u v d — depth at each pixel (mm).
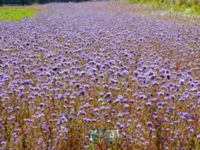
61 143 7043
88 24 23641
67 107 8344
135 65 12000
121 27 21625
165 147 6891
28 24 23078
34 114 8070
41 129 7430
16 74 10734
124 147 6871
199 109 8383
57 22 24969
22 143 7016
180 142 7043
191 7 33188
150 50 14438
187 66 12461
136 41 16172
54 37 17203
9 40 16328
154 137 7094
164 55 13820
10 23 23984
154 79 9773
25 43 15258
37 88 9328
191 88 9398
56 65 11289
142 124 7730
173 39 17156
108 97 8812
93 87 9492
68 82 9773
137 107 8375
